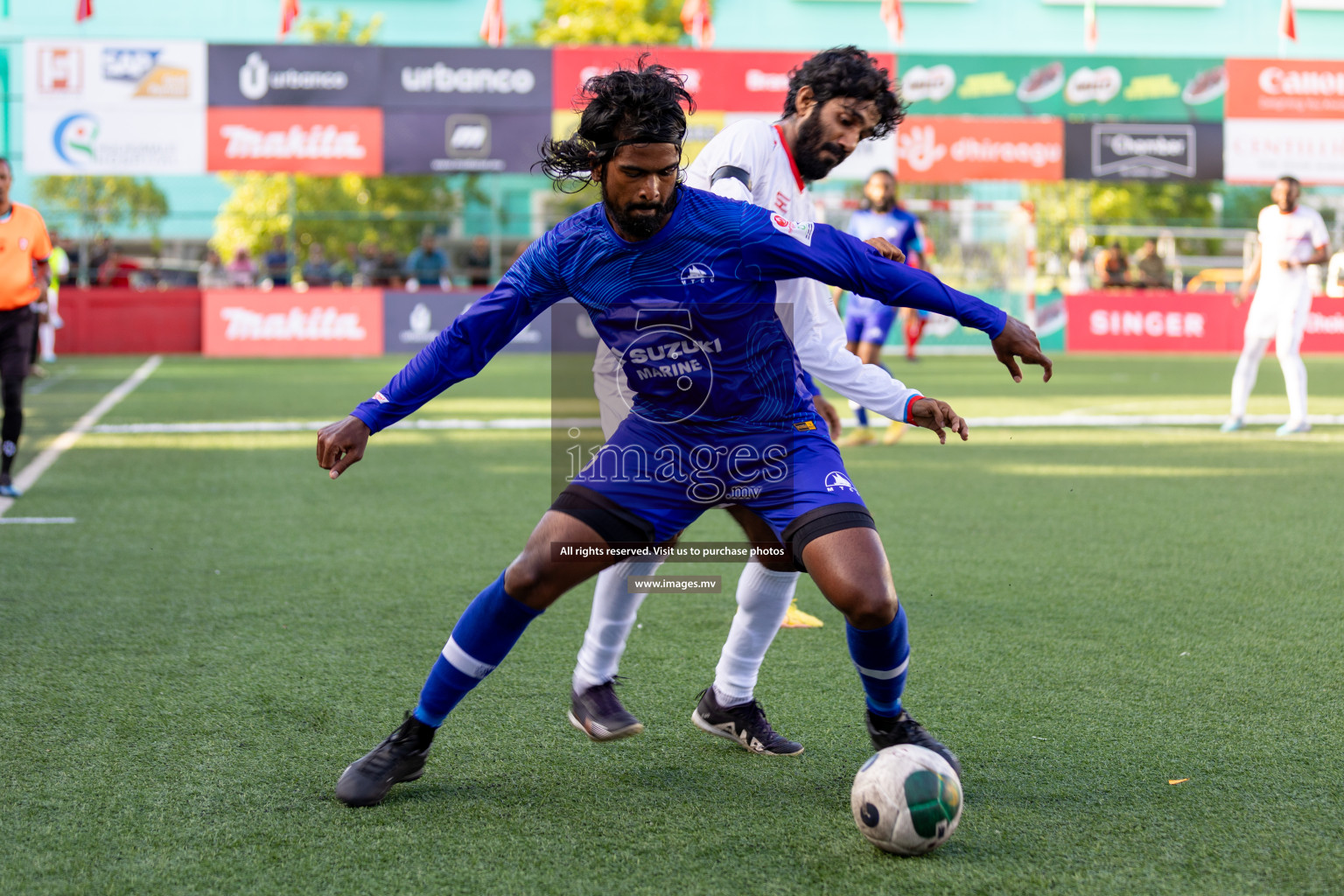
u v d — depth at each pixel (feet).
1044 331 102.73
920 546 28.35
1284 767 14.96
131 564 26.07
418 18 132.77
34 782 14.38
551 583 13.56
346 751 15.51
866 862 12.42
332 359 95.30
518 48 95.25
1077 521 31.37
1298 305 48.65
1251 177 101.24
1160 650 20.01
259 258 116.26
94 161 92.68
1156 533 29.81
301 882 11.91
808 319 15.44
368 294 98.37
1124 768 14.94
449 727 16.43
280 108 93.97
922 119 99.25
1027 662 19.34
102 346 97.76
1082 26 135.64
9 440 34.12
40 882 11.89
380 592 23.76
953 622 21.75
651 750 15.67
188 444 45.52
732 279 13.39
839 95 15.81
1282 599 23.39
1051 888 11.82
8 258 33.55
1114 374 79.77
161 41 92.48
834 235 13.56
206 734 16.05
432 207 115.55
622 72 12.51
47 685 17.98
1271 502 33.99
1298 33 135.95
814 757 15.42
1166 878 12.02
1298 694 17.80
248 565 26.07
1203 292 106.63
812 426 14.49
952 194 113.91
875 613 13.14
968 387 71.10
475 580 24.80
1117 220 122.11
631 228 13.05
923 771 12.53
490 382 74.95
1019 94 99.66
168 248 114.42
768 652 20.03
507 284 13.70
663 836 13.07
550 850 12.69
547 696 17.74
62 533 29.32
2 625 21.21
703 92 95.45
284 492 35.55
